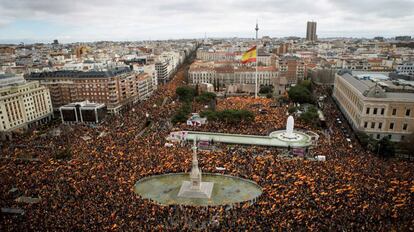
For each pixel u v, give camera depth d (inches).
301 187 4202.8
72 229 3334.2
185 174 5142.7
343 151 5644.7
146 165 5147.6
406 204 3732.8
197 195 4554.6
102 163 5157.5
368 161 5103.3
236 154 5684.1
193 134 7096.5
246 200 4360.2
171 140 6545.3
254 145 6486.2
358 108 7470.5
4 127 7721.5
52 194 4131.4
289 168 4862.2
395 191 4020.7
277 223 3425.2
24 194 4175.7
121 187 4315.9
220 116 7677.2
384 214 3540.8
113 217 3555.6
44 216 3595.0
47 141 6732.3
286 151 6141.7
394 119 6870.1
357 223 3400.6
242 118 7608.3
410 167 4889.3
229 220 3604.8
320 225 3371.1
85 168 4970.5
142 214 3676.2
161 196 4579.2
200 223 3646.7
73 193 4146.2
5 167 5152.6
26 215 3639.3
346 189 4023.1
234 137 6914.4
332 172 4598.9
